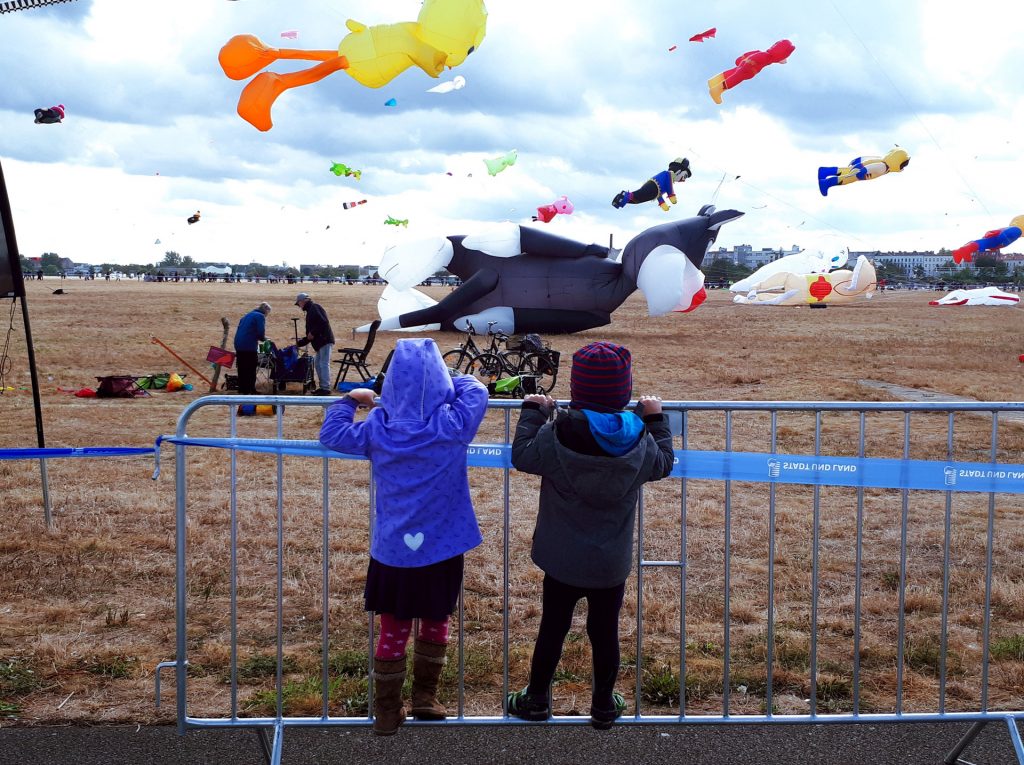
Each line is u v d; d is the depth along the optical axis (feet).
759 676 15.20
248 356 48.14
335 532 23.58
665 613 18.19
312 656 15.75
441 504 11.48
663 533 24.16
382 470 11.50
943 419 45.11
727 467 12.94
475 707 13.96
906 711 13.91
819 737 13.03
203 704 13.83
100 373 62.64
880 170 44.75
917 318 155.53
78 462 32.24
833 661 15.94
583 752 12.50
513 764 12.14
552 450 11.18
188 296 204.13
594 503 11.15
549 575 11.55
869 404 12.89
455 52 21.24
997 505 27.89
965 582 20.22
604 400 11.34
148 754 12.34
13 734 12.85
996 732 13.28
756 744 12.80
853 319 149.89
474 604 18.65
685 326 123.44
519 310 91.76
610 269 91.40
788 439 38.96
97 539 22.47
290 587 19.47
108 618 17.25
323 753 12.40
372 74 21.36
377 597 11.55
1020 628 17.57
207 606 18.33
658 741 12.84
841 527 24.97
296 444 12.63
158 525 24.09
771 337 102.83
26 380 57.88
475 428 11.67
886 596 19.36
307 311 50.44
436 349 11.90
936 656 16.02
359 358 53.72
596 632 11.73
